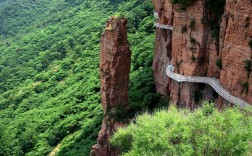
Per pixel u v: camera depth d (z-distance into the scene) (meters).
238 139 21.72
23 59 118.56
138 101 53.59
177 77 44.88
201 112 26.00
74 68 88.56
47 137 62.78
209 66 42.56
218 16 41.31
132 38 85.12
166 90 52.41
